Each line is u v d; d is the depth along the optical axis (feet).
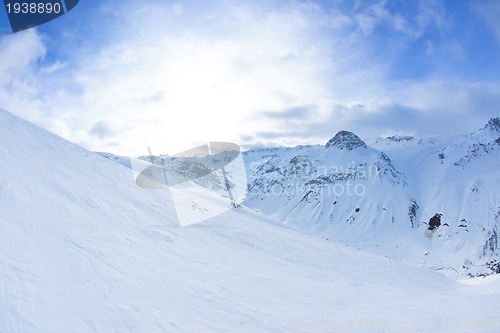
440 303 82.69
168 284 62.39
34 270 47.29
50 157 103.55
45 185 82.07
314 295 80.38
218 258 95.14
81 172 108.88
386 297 88.22
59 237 60.49
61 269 50.96
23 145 98.63
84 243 63.05
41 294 43.52
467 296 102.22
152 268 67.46
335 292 87.66
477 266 599.16
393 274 139.33
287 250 136.46
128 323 45.65
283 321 58.90
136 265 65.00
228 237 127.24
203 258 90.38
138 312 48.80
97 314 45.01
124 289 53.36
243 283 77.71
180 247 91.86
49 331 38.65
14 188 70.64
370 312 69.56
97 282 52.08
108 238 71.56
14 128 108.37
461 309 73.77
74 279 50.16
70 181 95.04
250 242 131.75
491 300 85.66
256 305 64.64
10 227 55.16
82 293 47.73
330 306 72.43
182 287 63.46
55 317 41.04
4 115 114.42
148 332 45.34
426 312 70.28
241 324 54.75
